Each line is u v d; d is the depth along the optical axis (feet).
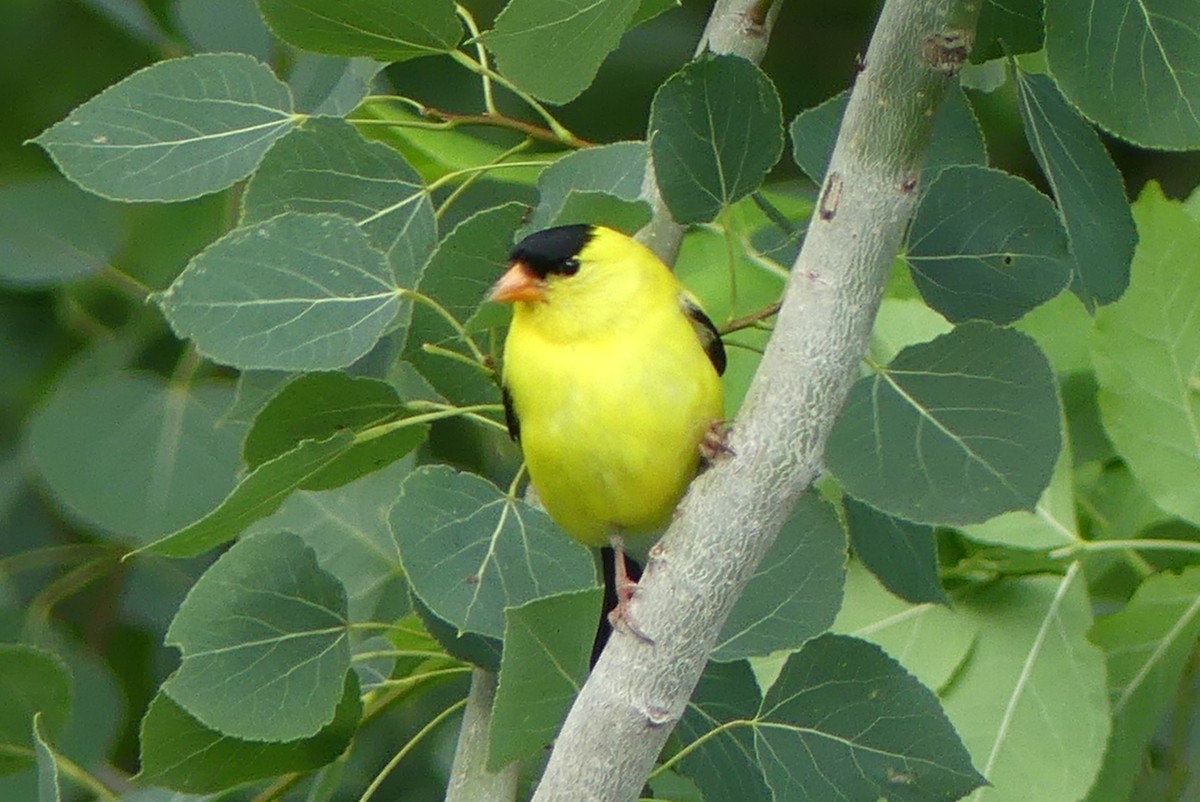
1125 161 34.19
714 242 23.68
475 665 18.66
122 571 28.19
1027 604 20.47
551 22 16.67
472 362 19.16
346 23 18.61
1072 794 19.22
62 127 19.17
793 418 14.92
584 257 19.77
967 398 17.16
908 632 20.49
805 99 34.19
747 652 17.98
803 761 17.61
